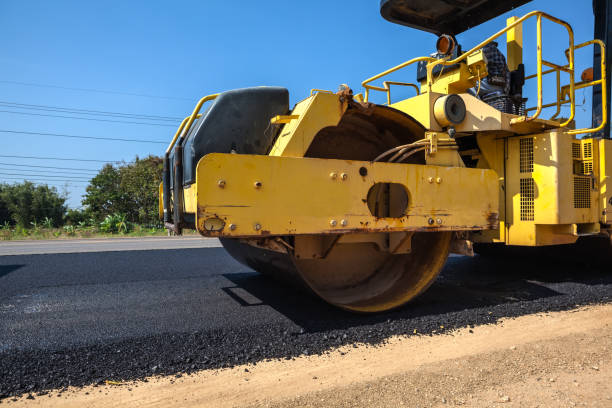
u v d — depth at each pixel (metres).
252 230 2.67
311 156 3.70
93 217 25.41
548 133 4.14
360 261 4.12
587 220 4.46
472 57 4.32
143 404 1.97
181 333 3.00
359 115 3.51
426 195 3.32
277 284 4.85
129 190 24.56
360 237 3.62
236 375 2.30
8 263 6.64
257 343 2.79
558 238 4.47
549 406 1.93
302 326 3.16
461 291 4.47
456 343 2.80
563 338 2.88
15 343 2.83
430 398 2.01
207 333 2.99
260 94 3.36
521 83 4.64
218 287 4.71
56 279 5.23
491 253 6.43
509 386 2.14
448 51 3.73
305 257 3.34
